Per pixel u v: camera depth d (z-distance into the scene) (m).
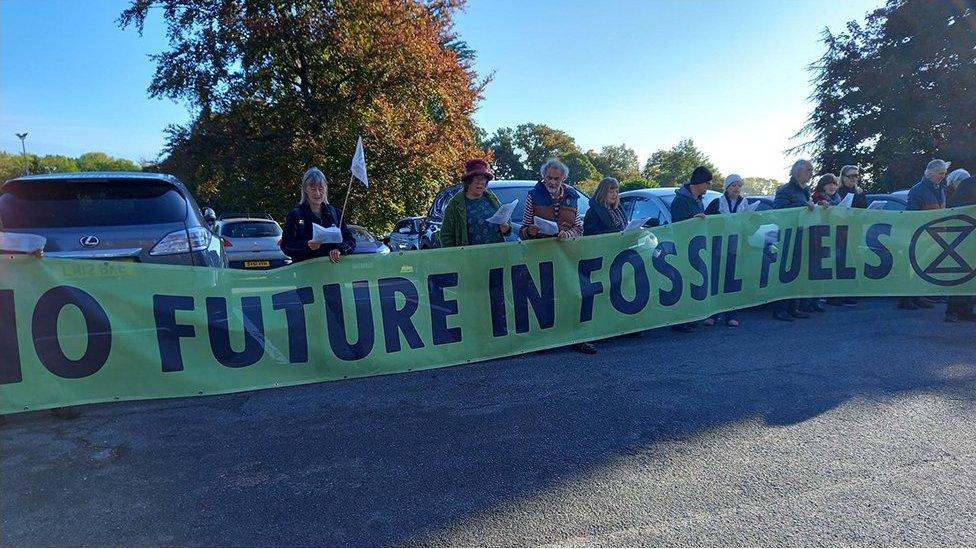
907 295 6.73
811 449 3.33
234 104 19.80
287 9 19.11
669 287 5.89
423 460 3.29
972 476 3.01
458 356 5.06
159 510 2.79
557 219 5.42
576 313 5.46
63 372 4.01
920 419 3.74
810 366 4.88
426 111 22.33
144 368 4.17
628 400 4.17
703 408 3.99
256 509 2.80
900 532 2.53
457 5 23.97
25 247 4.23
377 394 4.39
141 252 4.70
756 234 6.38
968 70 19.77
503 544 2.49
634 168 96.50
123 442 3.58
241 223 12.47
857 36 23.22
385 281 4.78
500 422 3.82
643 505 2.78
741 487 2.92
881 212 6.68
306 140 19.55
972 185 6.42
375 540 2.54
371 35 19.88
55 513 2.77
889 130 21.83
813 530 2.55
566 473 3.11
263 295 4.45
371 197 20.34
